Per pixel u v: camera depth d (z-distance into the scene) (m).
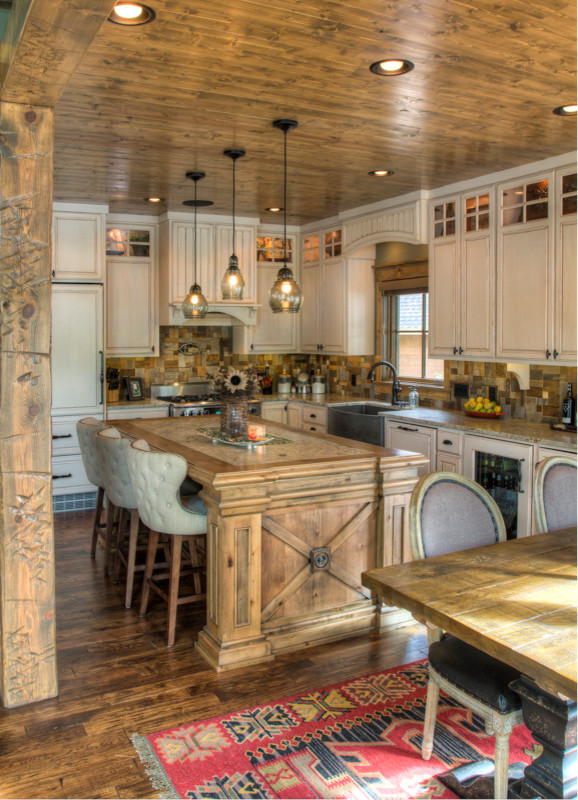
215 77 2.90
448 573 2.14
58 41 1.95
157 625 3.46
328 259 6.43
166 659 3.10
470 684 2.09
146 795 2.16
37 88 2.38
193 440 3.97
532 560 2.27
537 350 4.25
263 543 3.14
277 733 2.51
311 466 3.19
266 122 3.51
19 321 2.60
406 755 2.38
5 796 2.15
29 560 2.68
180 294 6.10
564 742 1.82
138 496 3.26
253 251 6.40
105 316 5.86
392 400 5.82
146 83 2.97
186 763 2.33
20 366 2.62
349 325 6.26
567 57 2.69
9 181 2.54
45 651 2.73
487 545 2.46
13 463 2.63
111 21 2.37
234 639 3.03
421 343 5.90
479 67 2.79
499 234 4.50
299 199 5.47
